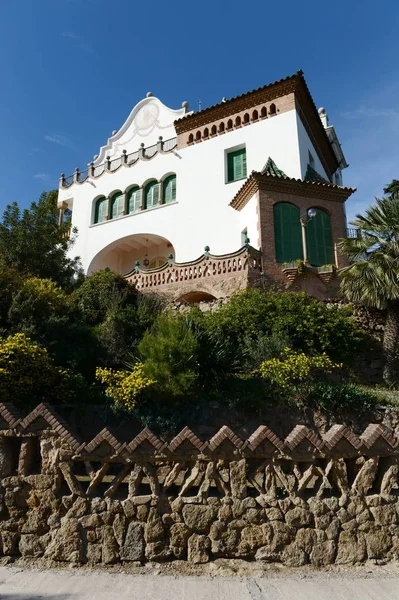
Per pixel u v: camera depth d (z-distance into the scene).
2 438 6.18
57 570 5.51
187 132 26.94
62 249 21.11
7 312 12.91
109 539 5.70
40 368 10.29
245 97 24.66
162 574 5.41
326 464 6.14
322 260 19.70
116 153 31.72
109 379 10.91
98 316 15.75
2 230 19.22
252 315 14.59
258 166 23.47
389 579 5.35
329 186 20.36
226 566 5.57
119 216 28.30
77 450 5.97
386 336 15.62
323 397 11.75
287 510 5.88
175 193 26.62
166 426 10.16
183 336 11.25
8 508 5.92
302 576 5.40
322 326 14.35
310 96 24.92
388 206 16.86
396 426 11.41
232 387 11.88
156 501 5.84
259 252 18.73
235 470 5.99
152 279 19.95
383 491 6.12
